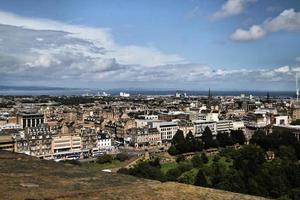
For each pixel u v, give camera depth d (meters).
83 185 29.81
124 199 26.31
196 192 28.53
